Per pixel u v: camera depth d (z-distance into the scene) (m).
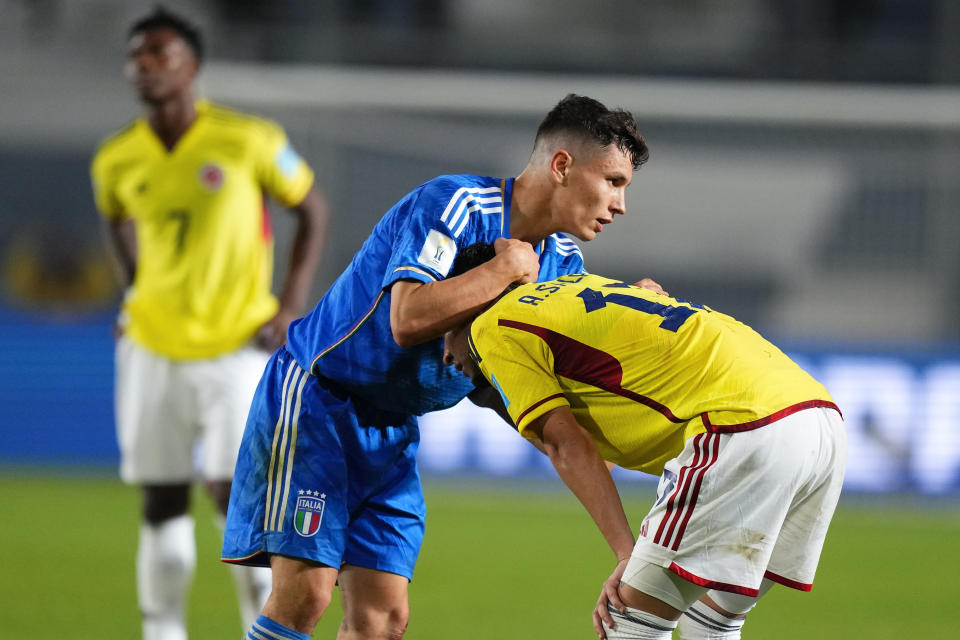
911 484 35.19
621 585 10.06
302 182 18.30
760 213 49.00
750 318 48.81
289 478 11.45
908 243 41.97
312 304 39.22
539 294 10.67
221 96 39.56
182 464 16.33
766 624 19.03
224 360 16.81
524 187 11.54
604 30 61.12
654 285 12.20
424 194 11.32
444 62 54.25
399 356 11.48
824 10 59.16
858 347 35.66
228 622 18.44
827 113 39.88
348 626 11.87
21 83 51.88
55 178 53.31
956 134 41.31
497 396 12.03
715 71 57.12
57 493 32.34
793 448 9.83
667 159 48.56
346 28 56.09
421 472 36.12
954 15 46.22
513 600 20.53
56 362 37.50
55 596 20.00
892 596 21.73
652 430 10.16
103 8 54.72
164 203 17.33
